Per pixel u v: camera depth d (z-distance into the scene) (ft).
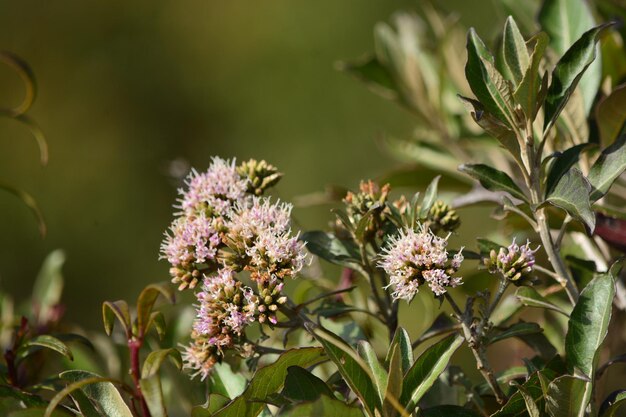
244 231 2.19
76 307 7.73
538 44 2.12
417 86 2.83
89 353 2.49
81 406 2.13
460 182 2.70
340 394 2.16
